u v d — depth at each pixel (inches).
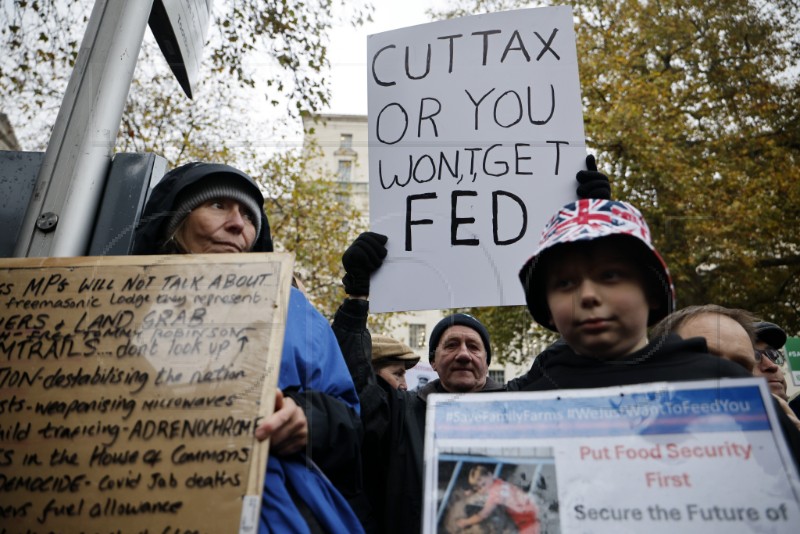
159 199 59.1
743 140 308.3
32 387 42.6
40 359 43.8
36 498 38.9
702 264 269.6
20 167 66.1
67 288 46.9
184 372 42.6
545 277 44.7
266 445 39.6
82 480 39.3
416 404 74.1
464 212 66.2
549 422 35.2
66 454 40.1
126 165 66.5
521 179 66.4
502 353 319.9
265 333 43.9
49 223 61.4
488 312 310.8
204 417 40.8
